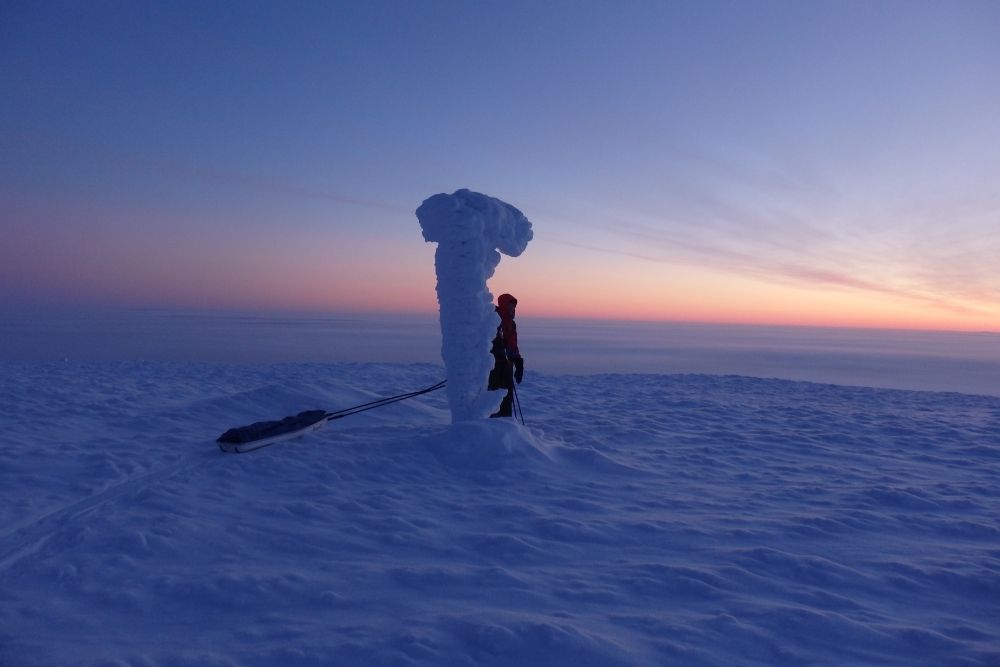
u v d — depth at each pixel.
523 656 2.78
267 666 2.65
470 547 4.30
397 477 6.03
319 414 7.83
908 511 5.46
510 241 7.79
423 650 2.78
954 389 24.05
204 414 8.68
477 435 6.77
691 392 14.14
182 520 4.47
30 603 3.26
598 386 15.09
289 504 5.00
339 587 3.53
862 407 12.35
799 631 3.15
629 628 3.12
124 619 3.11
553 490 5.84
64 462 5.97
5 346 40.34
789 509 5.41
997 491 6.14
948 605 3.59
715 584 3.73
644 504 5.50
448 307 7.58
